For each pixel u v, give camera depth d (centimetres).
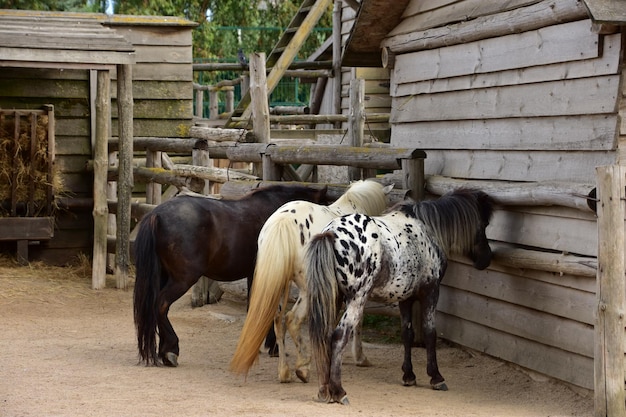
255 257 741
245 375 633
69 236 1312
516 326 720
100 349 772
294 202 662
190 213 707
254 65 993
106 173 1144
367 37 945
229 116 1512
